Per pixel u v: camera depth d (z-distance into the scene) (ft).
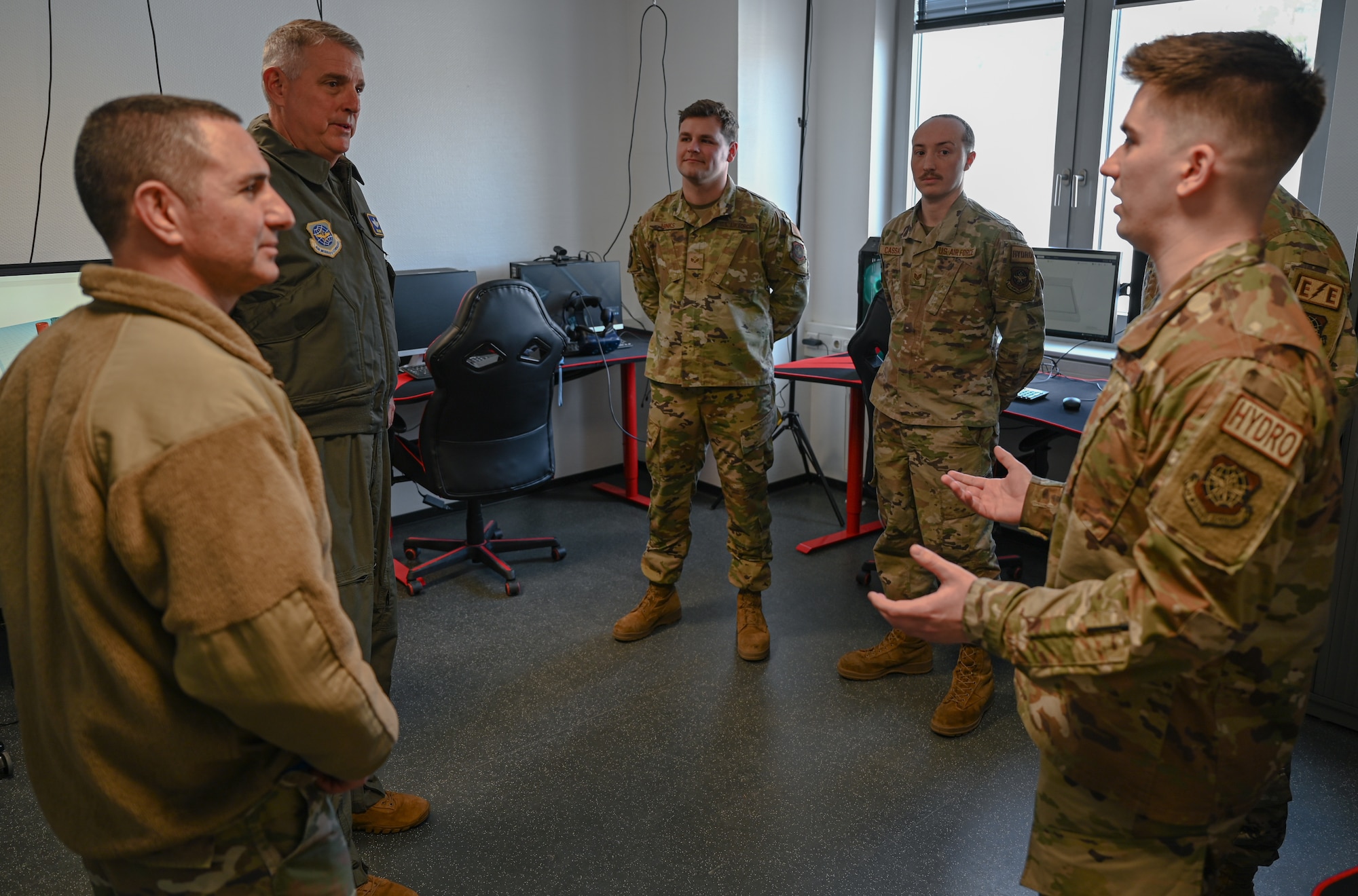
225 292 3.28
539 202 14.10
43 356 3.11
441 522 13.64
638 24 14.16
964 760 7.74
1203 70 3.08
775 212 8.89
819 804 7.18
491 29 13.04
